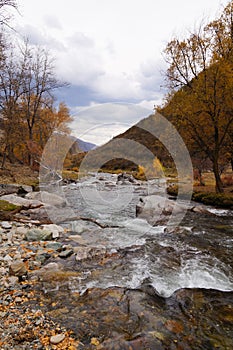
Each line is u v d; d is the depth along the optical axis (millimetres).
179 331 2703
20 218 7430
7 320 2703
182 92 12984
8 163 20812
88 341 2455
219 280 4098
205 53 12930
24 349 2273
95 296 3357
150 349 2385
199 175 17578
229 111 12023
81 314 2916
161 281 4004
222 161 17094
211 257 5156
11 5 7051
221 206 11141
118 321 2811
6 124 18844
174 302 3330
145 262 4789
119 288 3600
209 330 2752
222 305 3289
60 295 3361
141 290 3576
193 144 14211
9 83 19516
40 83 22656
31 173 18828
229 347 2492
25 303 3107
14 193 11922
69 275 4016
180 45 13562
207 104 11930
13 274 3801
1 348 2258
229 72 11180
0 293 3277
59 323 2723
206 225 7922
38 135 24078
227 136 13750
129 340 2488
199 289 3723
